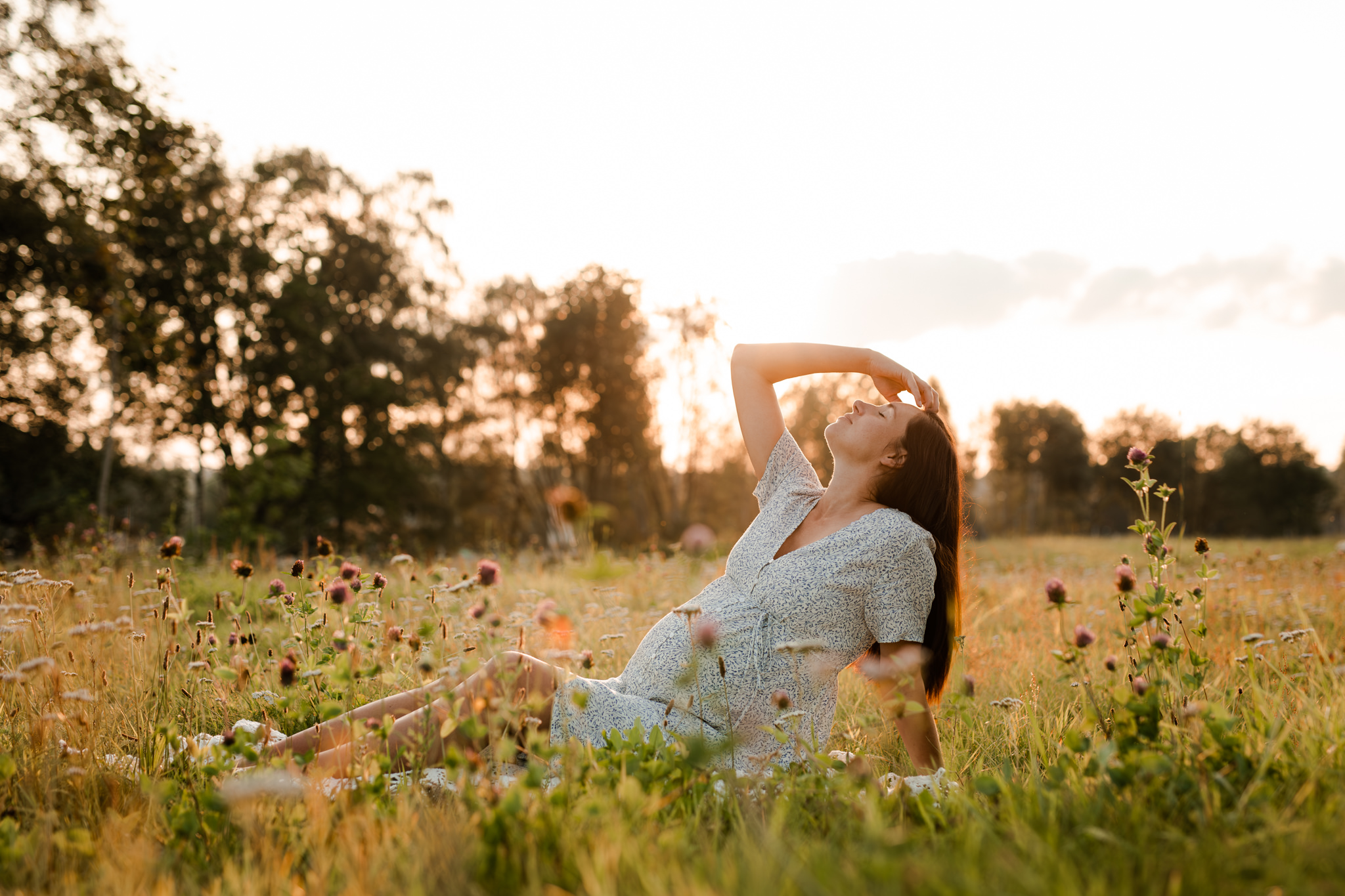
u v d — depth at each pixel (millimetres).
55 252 16000
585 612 4691
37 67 14594
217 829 1638
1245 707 2270
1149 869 1270
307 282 24375
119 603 4469
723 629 2350
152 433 22766
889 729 2629
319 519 23875
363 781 1765
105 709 2430
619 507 38219
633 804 1564
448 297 29250
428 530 28141
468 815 1604
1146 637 2131
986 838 1415
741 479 40844
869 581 2363
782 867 1273
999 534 42844
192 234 21953
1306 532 63375
